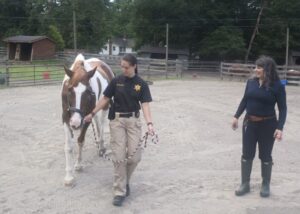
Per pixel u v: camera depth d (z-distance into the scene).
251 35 28.12
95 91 4.50
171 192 4.05
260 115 3.81
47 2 37.19
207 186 4.22
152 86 15.02
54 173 4.54
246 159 3.96
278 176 4.58
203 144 6.05
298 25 26.59
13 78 14.45
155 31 27.69
